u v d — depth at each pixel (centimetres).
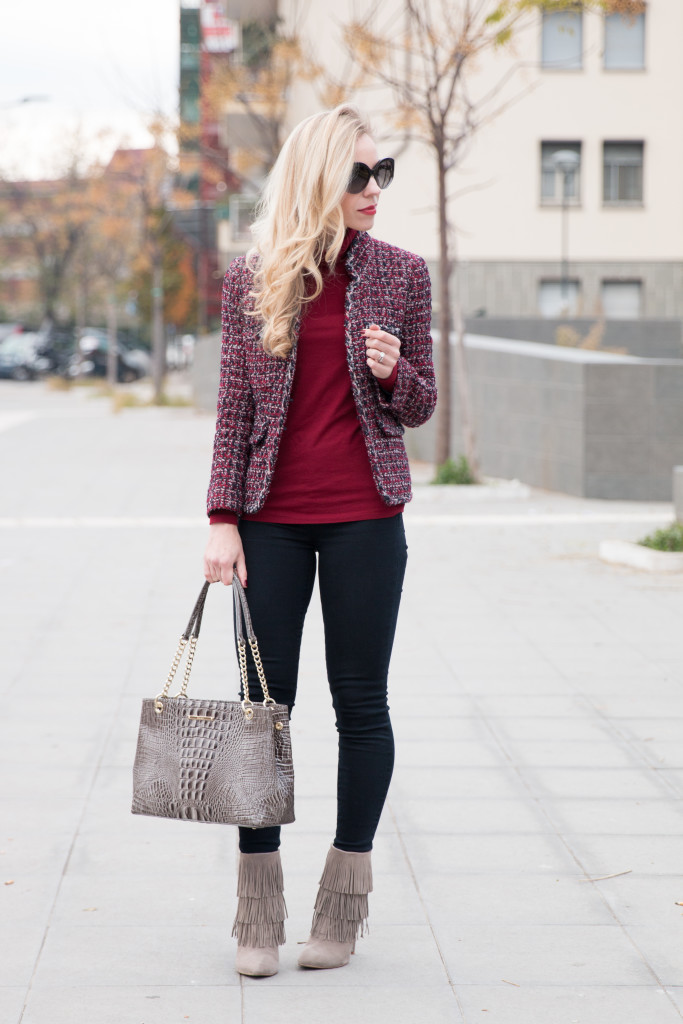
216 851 417
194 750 314
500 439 1728
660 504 1473
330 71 2844
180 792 314
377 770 332
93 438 2502
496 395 1736
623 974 326
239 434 329
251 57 2702
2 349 5875
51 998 312
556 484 1569
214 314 4781
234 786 310
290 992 317
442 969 329
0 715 586
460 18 1820
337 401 324
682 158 3456
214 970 329
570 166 3222
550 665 689
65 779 492
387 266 327
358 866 333
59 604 871
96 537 1205
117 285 5653
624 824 443
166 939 348
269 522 329
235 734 312
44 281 6512
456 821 446
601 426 1490
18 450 2211
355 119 321
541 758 520
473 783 488
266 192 328
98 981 322
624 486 1493
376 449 324
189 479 1741
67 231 5916
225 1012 305
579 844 423
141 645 740
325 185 313
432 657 710
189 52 3291
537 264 3438
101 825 441
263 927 328
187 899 376
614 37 3409
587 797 472
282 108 2575
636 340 2495
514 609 853
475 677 661
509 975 326
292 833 432
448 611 847
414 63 2612
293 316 317
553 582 960
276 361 322
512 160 3409
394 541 330
